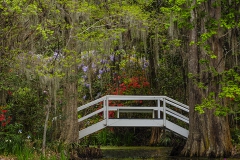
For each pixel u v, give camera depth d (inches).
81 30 676.1
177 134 754.8
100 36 670.5
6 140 540.1
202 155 681.6
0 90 582.9
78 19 663.1
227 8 518.9
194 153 686.5
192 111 700.7
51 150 593.9
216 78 650.8
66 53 615.8
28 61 585.3
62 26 632.4
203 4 636.1
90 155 665.0
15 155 528.7
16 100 610.5
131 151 762.2
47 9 630.5
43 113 624.1
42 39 646.5
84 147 674.2
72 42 644.7
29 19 606.9
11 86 573.9
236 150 692.7
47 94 631.2
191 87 702.5
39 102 630.5
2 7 545.6
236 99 493.4
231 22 498.9
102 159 660.1
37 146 587.2
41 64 578.9
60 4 648.4
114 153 733.9
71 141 667.4
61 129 665.0
